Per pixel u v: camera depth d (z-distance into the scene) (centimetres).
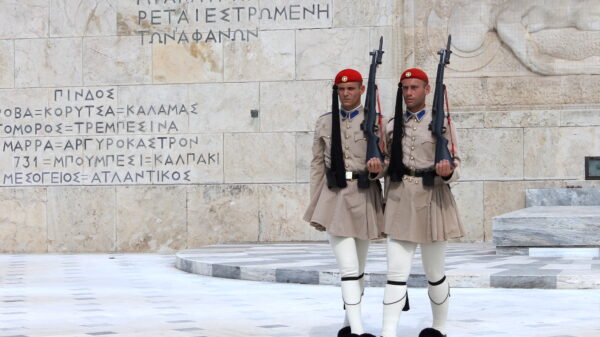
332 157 634
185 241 1641
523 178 1616
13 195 1667
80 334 708
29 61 1672
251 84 1638
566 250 1234
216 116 1642
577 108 1627
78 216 1658
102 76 1662
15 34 1673
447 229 620
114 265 1390
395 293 614
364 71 1619
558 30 1638
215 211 1636
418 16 1658
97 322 777
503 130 1622
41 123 1669
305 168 1623
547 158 1612
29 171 1667
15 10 1675
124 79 1658
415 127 620
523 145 1617
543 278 970
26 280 1164
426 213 616
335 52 1625
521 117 1619
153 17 1656
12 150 1672
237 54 1641
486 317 778
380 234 639
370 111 626
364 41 1620
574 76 1633
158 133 1650
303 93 1628
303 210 1620
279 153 1630
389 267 618
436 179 616
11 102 1675
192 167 1642
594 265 1083
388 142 632
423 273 999
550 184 1609
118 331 723
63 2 1667
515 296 916
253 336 692
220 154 1639
